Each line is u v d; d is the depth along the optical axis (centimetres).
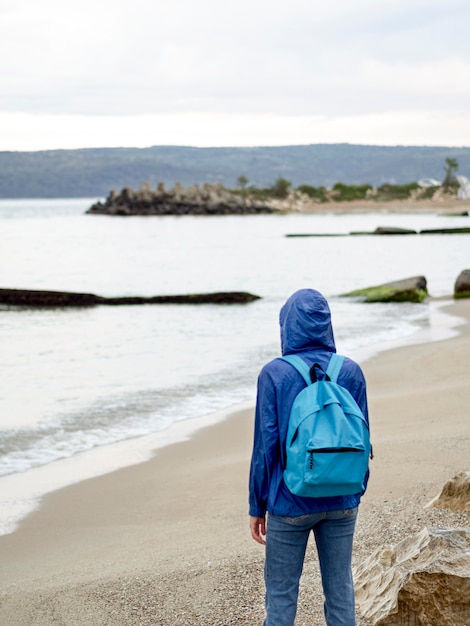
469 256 5119
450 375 1419
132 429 1151
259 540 354
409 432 998
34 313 2686
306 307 351
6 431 1141
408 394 1265
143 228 10469
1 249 6638
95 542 705
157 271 4606
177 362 1712
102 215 15988
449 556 406
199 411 1258
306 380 335
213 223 11862
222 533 680
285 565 344
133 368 1648
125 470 949
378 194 18662
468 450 855
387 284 2941
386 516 628
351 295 2892
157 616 483
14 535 745
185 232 9331
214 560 580
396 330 2105
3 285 3962
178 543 664
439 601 387
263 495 347
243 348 1895
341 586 346
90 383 1498
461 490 610
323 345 353
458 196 17525
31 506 829
